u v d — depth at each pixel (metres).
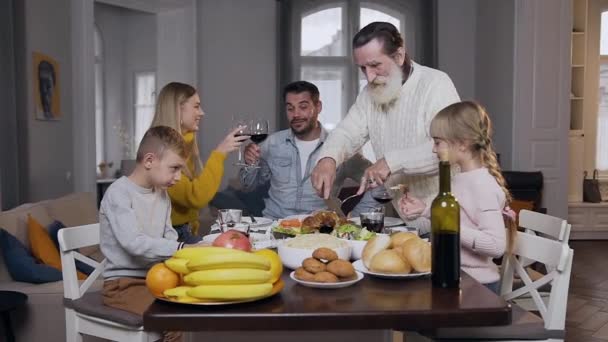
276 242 1.97
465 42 7.57
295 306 1.27
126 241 1.97
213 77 7.60
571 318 3.88
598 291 4.56
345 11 7.46
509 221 1.92
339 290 1.41
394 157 2.24
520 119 6.14
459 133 1.88
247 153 2.89
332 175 2.45
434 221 1.43
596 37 7.30
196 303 1.25
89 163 5.56
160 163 2.05
